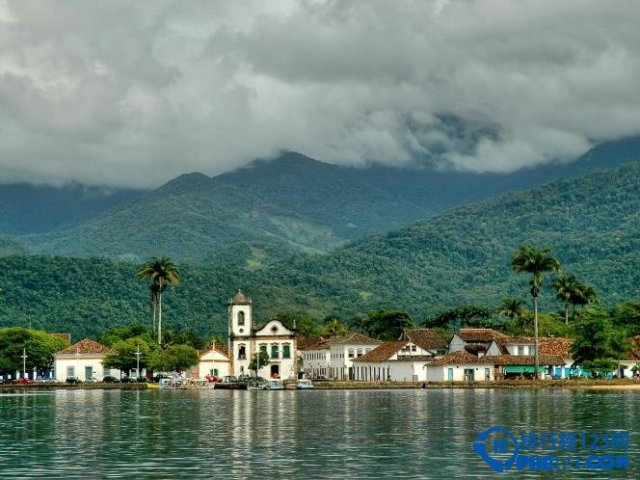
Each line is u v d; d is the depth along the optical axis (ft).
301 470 361.92
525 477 344.90
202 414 644.27
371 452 412.98
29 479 345.72
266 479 342.03
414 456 399.24
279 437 476.54
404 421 565.94
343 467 369.09
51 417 623.36
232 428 528.22
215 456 402.52
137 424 560.61
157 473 357.41
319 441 456.86
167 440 465.88
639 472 354.95
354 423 556.10
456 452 411.54
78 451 423.23
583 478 342.64
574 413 617.21
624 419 567.18
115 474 355.77
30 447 439.63
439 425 536.83
